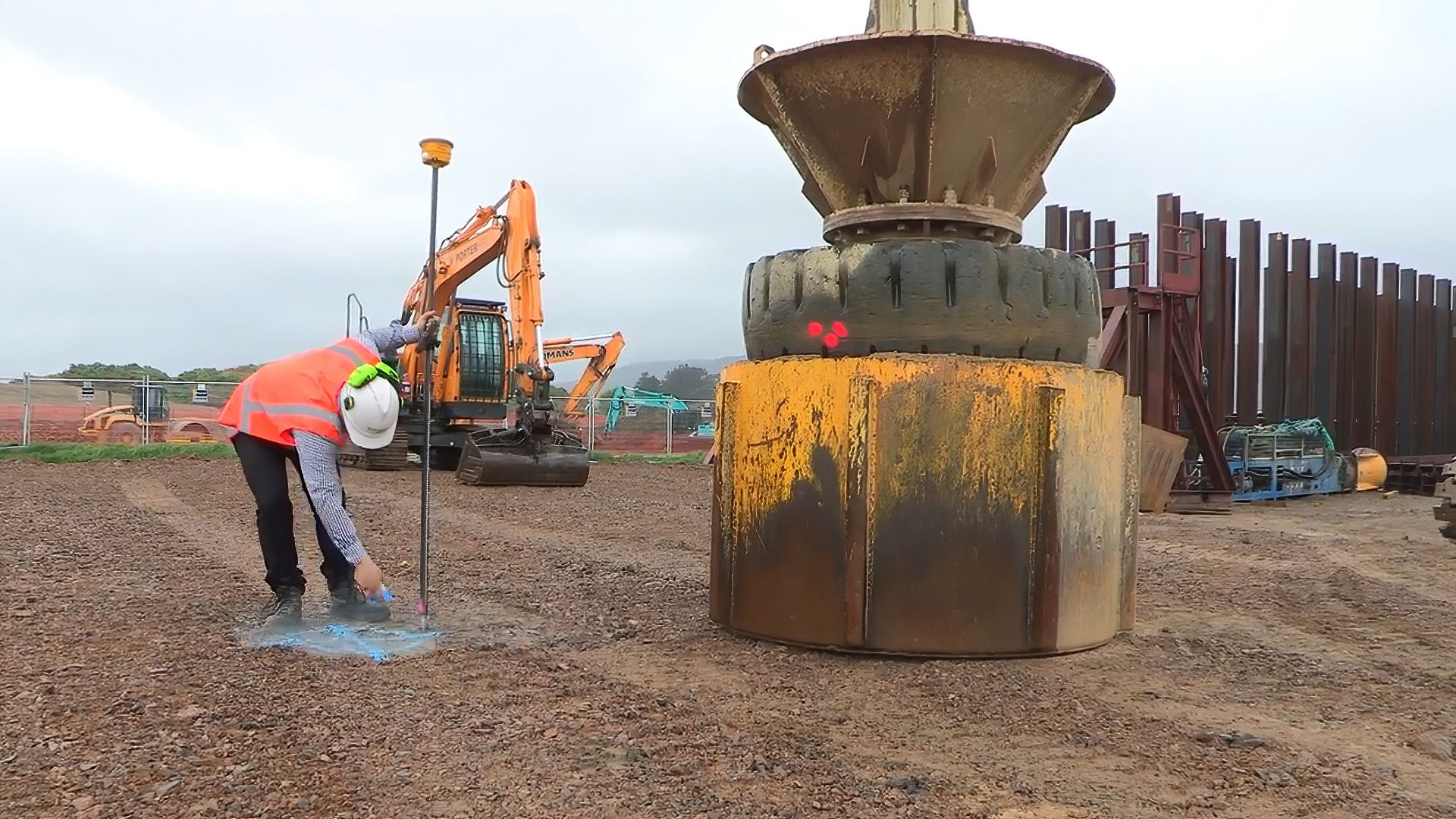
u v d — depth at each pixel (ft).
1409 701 15.53
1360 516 50.57
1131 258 64.49
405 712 13.91
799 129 18.54
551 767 11.93
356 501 46.47
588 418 107.96
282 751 12.29
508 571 26.66
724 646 17.95
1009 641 16.63
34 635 17.94
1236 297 75.72
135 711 13.62
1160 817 10.86
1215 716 14.52
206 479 55.77
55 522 35.32
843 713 14.26
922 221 17.67
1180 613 22.25
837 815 10.73
